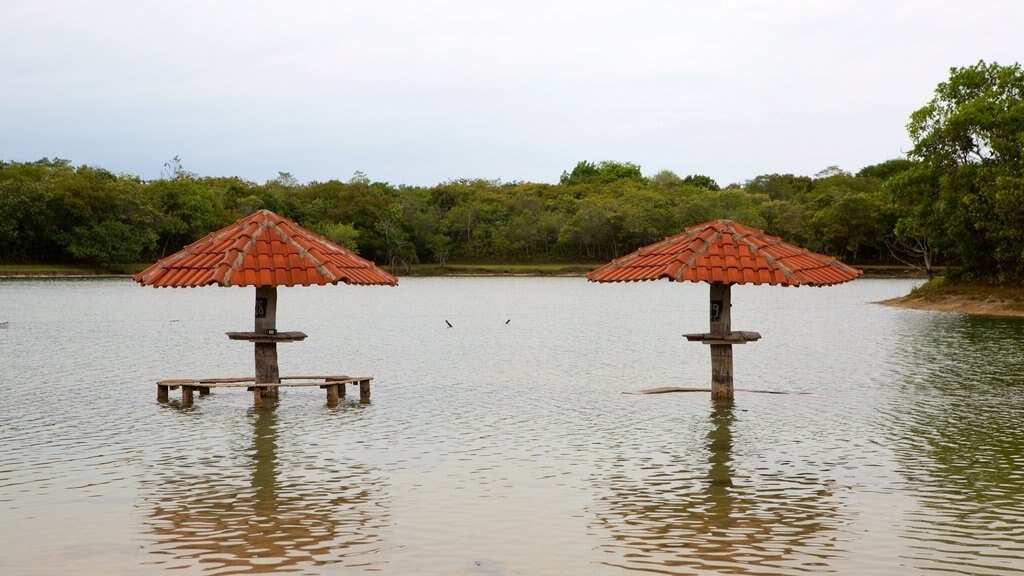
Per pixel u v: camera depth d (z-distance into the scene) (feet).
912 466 45.70
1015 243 188.34
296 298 257.14
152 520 36.70
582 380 80.69
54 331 135.64
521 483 42.63
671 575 30.60
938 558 32.17
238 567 31.37
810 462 46.70
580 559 32.19
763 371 85.46
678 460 47.37
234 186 519.19
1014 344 111.14
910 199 212.64
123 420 59.26
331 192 516.32
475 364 94.12
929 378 79.25
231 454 48.91
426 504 39.04
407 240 474.90
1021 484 41.98
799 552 32.83
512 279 424.46
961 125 195.31
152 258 438.40
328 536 34.73
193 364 92.84
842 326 144.87
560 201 524.52
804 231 426.51
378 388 75.41
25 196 380.78
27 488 41.52
